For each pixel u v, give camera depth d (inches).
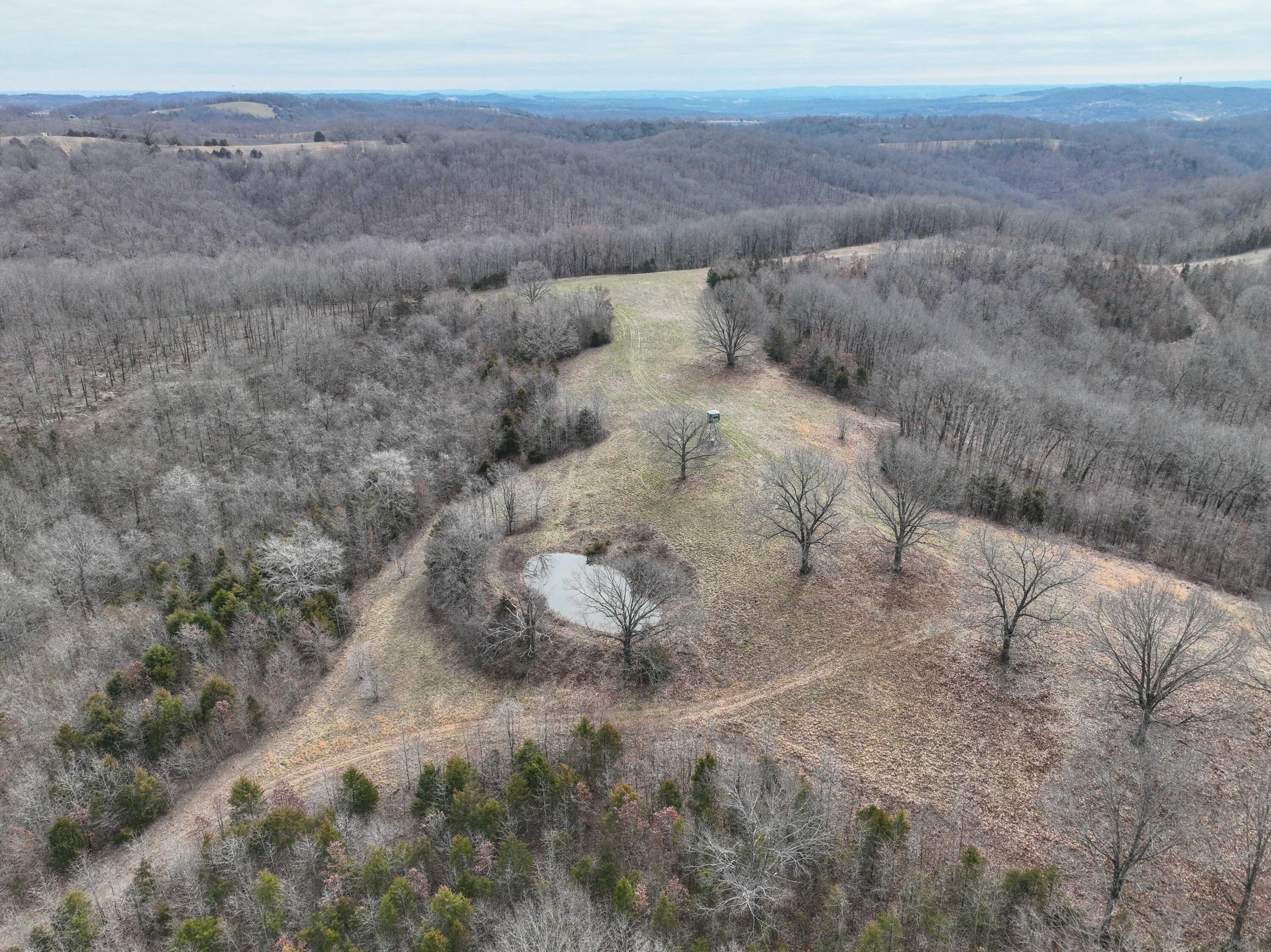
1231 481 2906.0
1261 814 1455.5
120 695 2041.1
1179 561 2608.3
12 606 2416.3
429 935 1393.9
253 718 2063.2
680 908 1513.3
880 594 2400.3
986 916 1454.2
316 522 2778.1
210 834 1670.8
